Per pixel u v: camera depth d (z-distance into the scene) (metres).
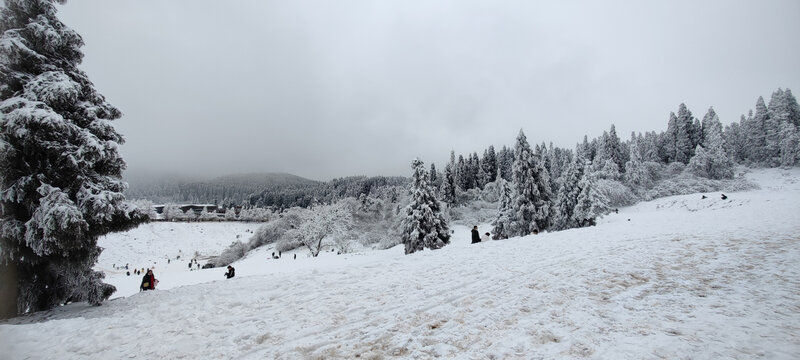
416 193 32.56
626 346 4.50
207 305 8.05
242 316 7.13
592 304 6.34
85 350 5.73
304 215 58.03
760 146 67.75
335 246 55.03
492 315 6.18
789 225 13.00
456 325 5.85
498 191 69.50
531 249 13.05
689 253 9.74
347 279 9.88
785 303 5.54
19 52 9.02
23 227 8.64
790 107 67.25
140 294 10.77
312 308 7.39
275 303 7.95
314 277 10.30
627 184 61.28
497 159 91.50
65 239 8.49
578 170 38.75
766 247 9.59
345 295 8.25
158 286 25.03
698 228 14.51
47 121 8.53
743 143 73.12
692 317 5.32
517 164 36.59
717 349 4.19
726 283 6.87
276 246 58.91
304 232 52.41
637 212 52.16
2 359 5.45
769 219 15.27
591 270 8.83
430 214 31.84
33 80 9.08
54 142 9.01
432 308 6.87
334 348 5.25
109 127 10.53
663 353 4.21
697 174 61.25
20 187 8.57
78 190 9.37
